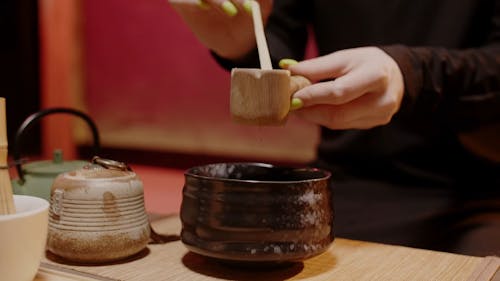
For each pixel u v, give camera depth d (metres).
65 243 0.71
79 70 2.45
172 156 2.39
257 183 0.67
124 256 0.72
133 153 2.47
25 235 0.63
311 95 0.72
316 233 0.69
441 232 0.97
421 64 0.83
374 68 0.73
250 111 0.68
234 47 0.93
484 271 0.71
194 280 0.69
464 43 1.06
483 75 0.88
